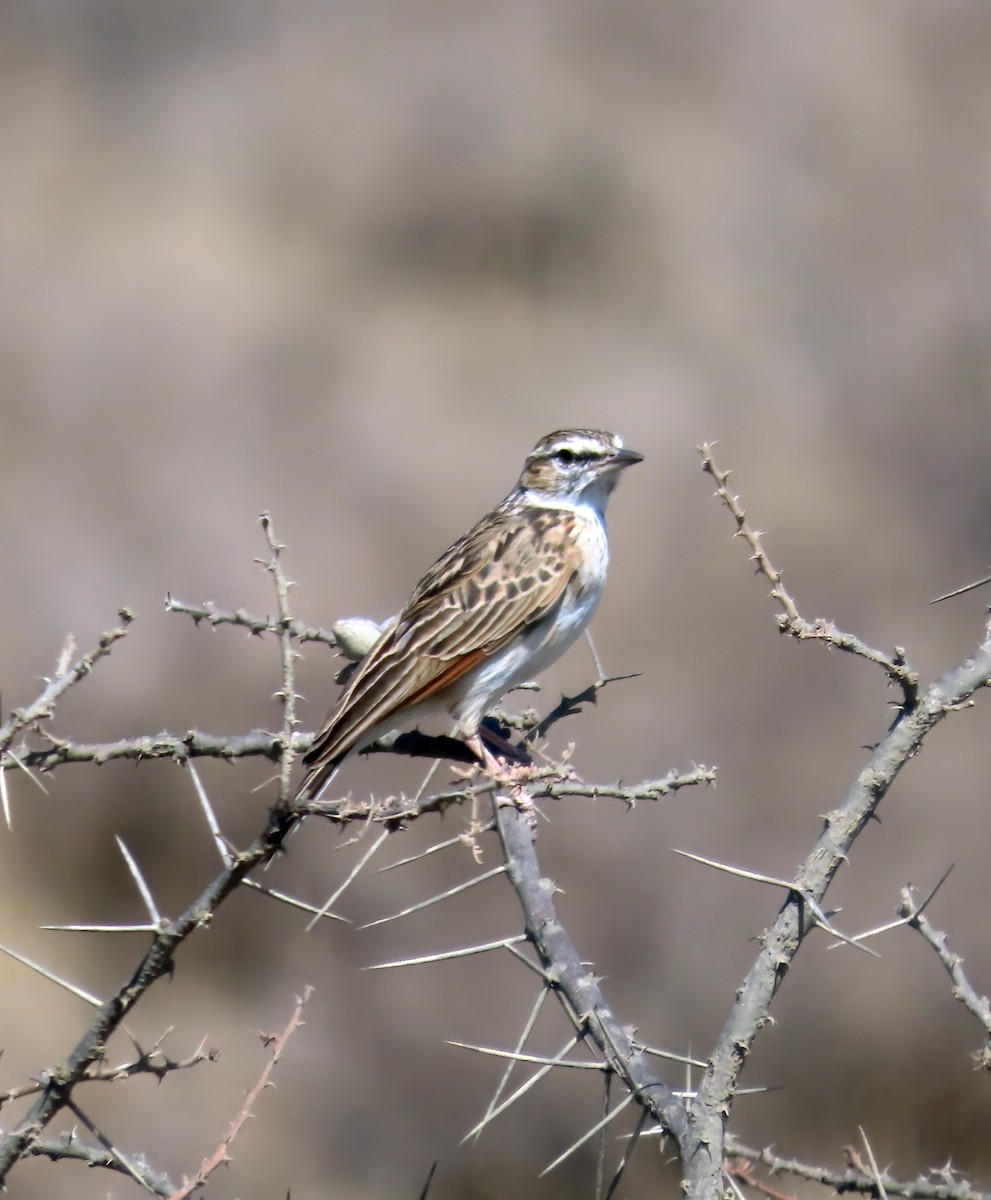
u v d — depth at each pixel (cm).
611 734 1428
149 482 1808
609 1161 1134
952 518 1742
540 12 2644
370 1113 1211
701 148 2455
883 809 1330
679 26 2597
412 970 1299
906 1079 1166
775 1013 1198
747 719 1451
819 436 1892
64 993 1303
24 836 1409
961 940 1227
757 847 1337
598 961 1266
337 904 1346
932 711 502
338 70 2617
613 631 1553
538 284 2292
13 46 2695
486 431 1948
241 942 1349
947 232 2272
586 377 2080
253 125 2539
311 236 2352
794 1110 1165
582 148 2455
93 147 2511
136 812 1422
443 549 1761
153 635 1551
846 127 2481
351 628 729
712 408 1969
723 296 2217
